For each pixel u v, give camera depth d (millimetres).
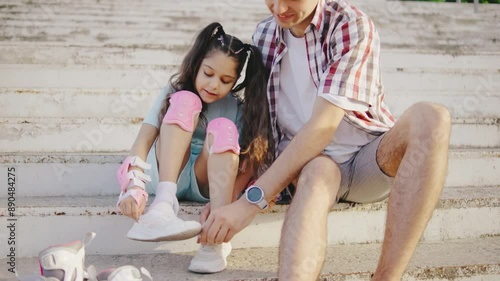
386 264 1632
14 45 3248
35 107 2744
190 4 4402
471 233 2242
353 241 2127
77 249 1650
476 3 4801
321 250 1570
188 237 1721
